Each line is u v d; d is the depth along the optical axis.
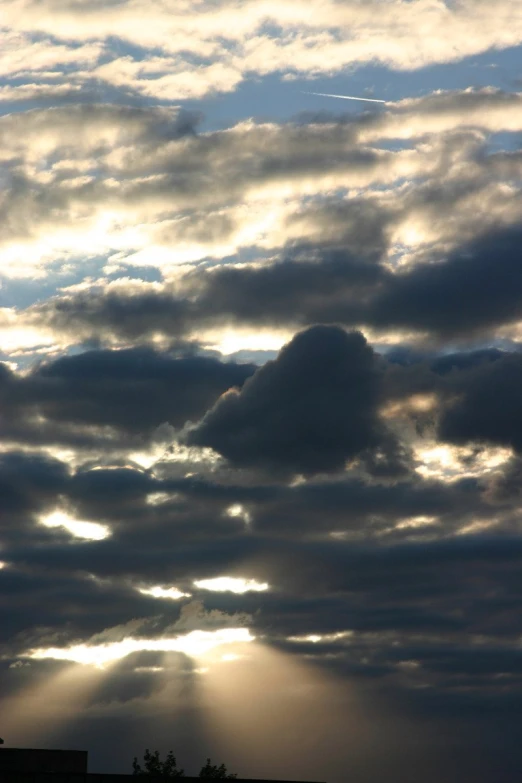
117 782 184.50
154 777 190.75
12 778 177.38
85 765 194.12
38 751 191.38
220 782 197.50
